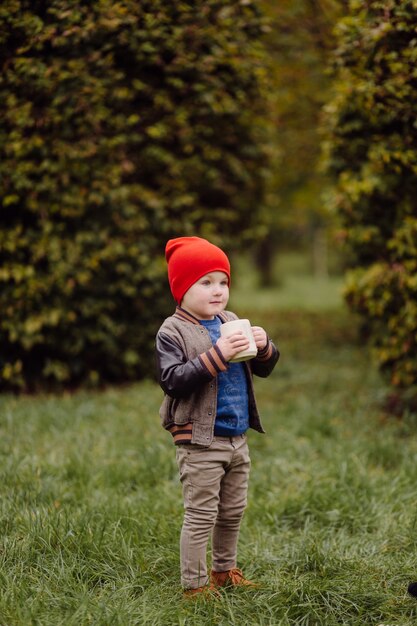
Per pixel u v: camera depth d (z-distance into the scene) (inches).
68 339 239.5
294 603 104.4
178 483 155.0
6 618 96.7
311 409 215.9
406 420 198.1
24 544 117.4
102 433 187.8
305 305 574.6
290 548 124.8
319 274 1127.0
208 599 102.8
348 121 192.5
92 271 236.4
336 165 205.8
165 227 251.4
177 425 102.5
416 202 188.7
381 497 146.0
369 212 201.9
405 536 128.9
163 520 130.7
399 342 197.6
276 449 181.6
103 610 98.9
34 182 214.2
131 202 242.1
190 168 264.2
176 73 224.1
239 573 111.7
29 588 105.3
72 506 138.6
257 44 233.3
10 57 188.9
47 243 222.2
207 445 99.8
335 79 214.5
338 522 138.2
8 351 236.1
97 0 182.7
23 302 223.8
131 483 155.7
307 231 1115.3
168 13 200.1
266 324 426.0
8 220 224.1
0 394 232.7
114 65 210.8
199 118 252.7
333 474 160.1
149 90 225.1
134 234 243.9
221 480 108.0
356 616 103.6
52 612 99.7
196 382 97.0
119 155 229.1
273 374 279.9
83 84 199.3
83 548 117.6
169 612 99.7
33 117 200.8
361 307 215.3
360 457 171.2
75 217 227.1
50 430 189.2
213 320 108.7
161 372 99.6
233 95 243.8
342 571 113.9
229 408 103.3
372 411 215.3
